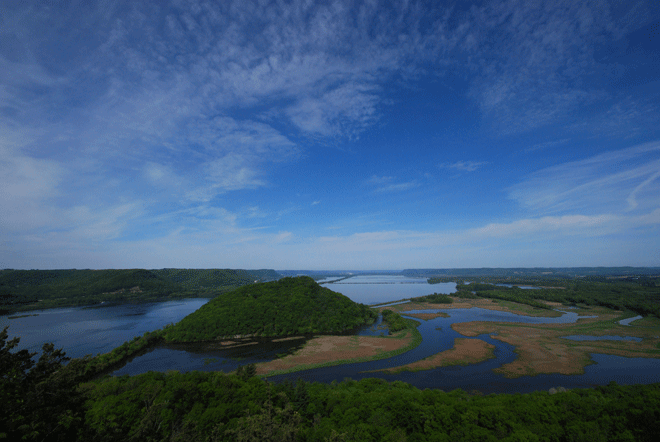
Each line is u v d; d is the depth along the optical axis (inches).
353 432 1621.6
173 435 1216.2
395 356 3558.1
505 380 2800.2
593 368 3073.3
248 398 1939.0
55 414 591.5
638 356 3427.7
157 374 2194.9
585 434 1509.6
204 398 1888.5
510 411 1748.3
